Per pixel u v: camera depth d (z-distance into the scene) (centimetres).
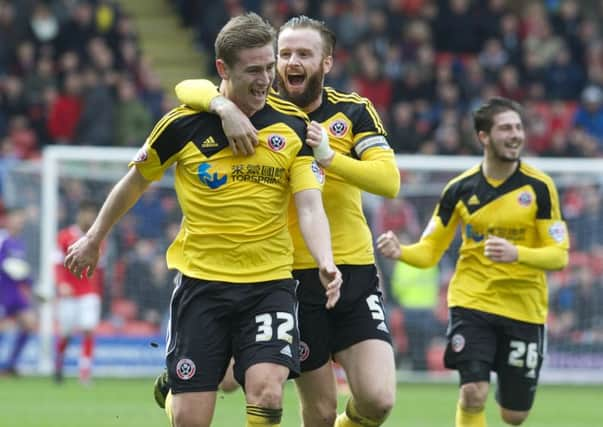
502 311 2050
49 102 4856
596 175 4331
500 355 2073
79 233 3797
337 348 1747
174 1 6028
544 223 2077
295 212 1742
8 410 2970
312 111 1775
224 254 1549
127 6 5981
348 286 1739
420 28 5391
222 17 5531
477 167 2127
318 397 1769
